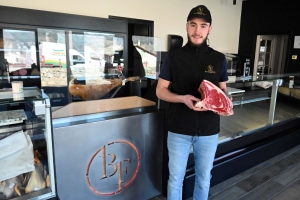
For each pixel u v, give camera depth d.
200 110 1.34
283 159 2.73
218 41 5.67
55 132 1.35
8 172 1.16
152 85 1.86
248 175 2.36
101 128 1.53
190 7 4.96
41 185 1.26
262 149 2.54
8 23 2.25
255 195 2.04
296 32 4.98
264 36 5.66
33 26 2.39
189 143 1.50
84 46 2.21
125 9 4.05
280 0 5.18
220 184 2.19
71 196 1.49
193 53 1.41
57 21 2.55
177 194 1.58
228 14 5.72
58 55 1.89
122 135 1.64
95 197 1.60
